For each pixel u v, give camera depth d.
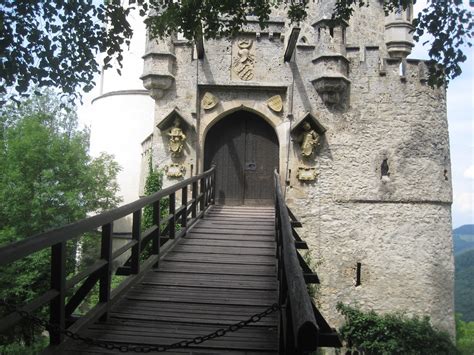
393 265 13.88
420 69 14.40
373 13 18.75
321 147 14.01
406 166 14.14
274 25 14.20
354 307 13.63
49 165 20.53
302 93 13.98
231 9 8.22
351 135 14.07
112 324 5.50
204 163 14.29
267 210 13.06
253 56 14.05
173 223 9.01
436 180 14.27
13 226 19.12
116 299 6.05
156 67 13.77
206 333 5.31
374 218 13.97
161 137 13.95
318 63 13.81
